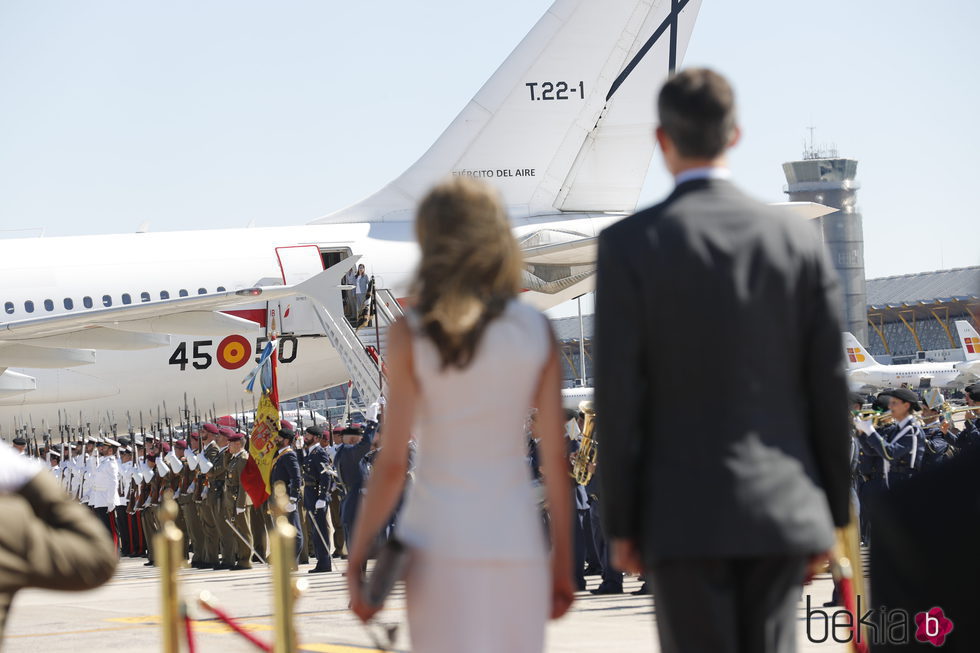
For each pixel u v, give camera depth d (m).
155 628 21.73
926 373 135.12
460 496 7.34
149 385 50.97
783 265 7.57
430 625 7.32
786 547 7.29
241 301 37.69
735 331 7.44
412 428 7.56
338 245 51.34
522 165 54.12
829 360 7.65
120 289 47.97
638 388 7.54
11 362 39.53
